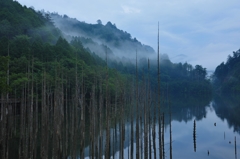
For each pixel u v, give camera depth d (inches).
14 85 2164.1
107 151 1045.2
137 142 1244.5
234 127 3031.5
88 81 2758.4
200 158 1891.0
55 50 3786.9
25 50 3198.8
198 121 3393.2
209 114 4013.3
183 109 4549.7
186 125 3100.4
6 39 3410.4
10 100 2038.6
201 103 5600.4
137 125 1314.0
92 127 1343.5
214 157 1909.4
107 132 1047.0
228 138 2504.9
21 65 2647.6
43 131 1309.1
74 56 4057.6
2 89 1048.8
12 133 2012.8
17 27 4370.1
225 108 4749.0
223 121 3422.7
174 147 2153.1
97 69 3356.3
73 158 1352.1
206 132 2748.5
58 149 1307.8
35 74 2384.4
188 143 2292.1
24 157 1278.3
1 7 4936.0
